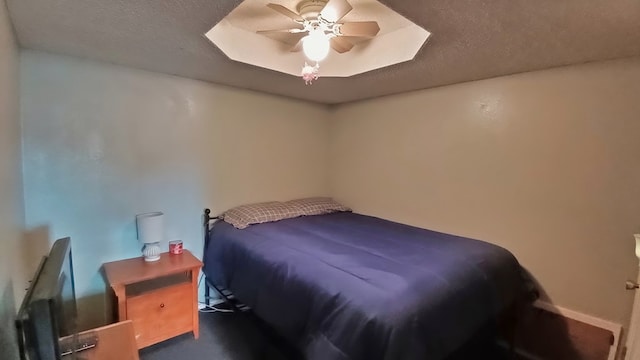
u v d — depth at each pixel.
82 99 2.17
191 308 2.31
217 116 2.84
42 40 1.82
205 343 2.27
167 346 2.22
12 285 1.31
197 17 1.52
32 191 2.03
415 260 1.88
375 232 2.57
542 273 2.21
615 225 1.92
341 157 3.66
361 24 1.80
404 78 2.51
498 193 2.40
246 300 2.15
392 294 1.46
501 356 2.09
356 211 3.51
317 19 1.76
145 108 2.45
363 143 3.40
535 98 2.20
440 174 2.75
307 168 3.59
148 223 2.30
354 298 1.47
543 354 2.19
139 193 2.46
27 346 0.85
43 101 2.04
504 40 1.70
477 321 1.70
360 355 1.35
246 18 2.03
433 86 2.73
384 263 1.83
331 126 3.78
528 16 1.42
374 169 3.30
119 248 2.39
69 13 1.47
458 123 2.61
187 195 2.71
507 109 2.33
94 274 2.30
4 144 1.29
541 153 2.18
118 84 2.31
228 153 2.94
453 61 2.07
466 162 2.57
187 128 2.67
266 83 2.78
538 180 2.20
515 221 2.32
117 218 2.37
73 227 2.20
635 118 1.84
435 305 1.48
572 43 1.70
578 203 2.04
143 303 2.10
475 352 1.86
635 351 1.38
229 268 2.41
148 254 2.33
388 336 1.30
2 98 1.27
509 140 2.33
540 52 1.84
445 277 1.67
